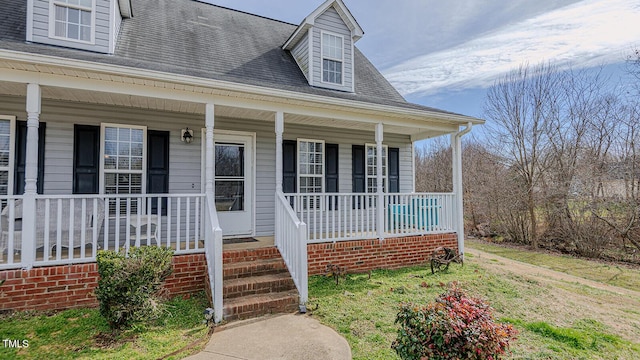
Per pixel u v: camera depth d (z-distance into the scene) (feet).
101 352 10.59
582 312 16.47
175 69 16.46
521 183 43.62
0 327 12.01
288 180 25.04
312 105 19.86
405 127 24.59
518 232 44.55
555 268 29.30
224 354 10.65
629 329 14.64
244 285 14.93
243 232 23.00
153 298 12.79
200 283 16.26
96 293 11.66
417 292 17.26
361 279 19.25
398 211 26.12
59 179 18.21
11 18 18.42
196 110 20.57
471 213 53.72
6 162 17.30
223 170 22.63
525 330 13.75
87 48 18.22
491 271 22.81
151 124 20.47
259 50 26.55
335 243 20.51
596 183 36.19
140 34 21.77
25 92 16.35
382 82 31.55
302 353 10.78
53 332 11.86
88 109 18.94
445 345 8.26
